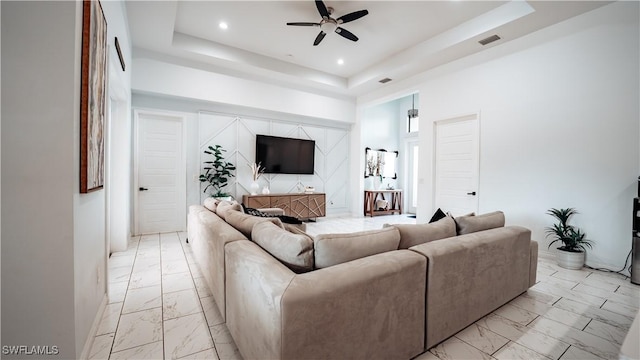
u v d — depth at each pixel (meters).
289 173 5.92
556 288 2.54
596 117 3.06
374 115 7.49
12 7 1.16
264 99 5.38
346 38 4.04
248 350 1.34
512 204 3.76
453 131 4.55
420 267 1.49
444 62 4.54
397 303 1.39
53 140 1.21
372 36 4.22
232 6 3.51
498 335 1.79
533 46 3.56
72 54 1.24
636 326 0.85
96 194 1.75
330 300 1.14
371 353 1.30
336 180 6.78
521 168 3.67
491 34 3.63
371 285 1.28
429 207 4.87
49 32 1.21
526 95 3.62
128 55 3.58
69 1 1.24
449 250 1.65
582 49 3.16
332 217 6.70
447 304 1.64
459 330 1.74
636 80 2.82
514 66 3.75
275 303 1.06
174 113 4.69
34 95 1.19
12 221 1.17
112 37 2.29
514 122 3.74
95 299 1.74
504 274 2.07
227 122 5.23
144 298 2.25
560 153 3.33
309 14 3.69
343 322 1.19
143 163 4.49
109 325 1.85
